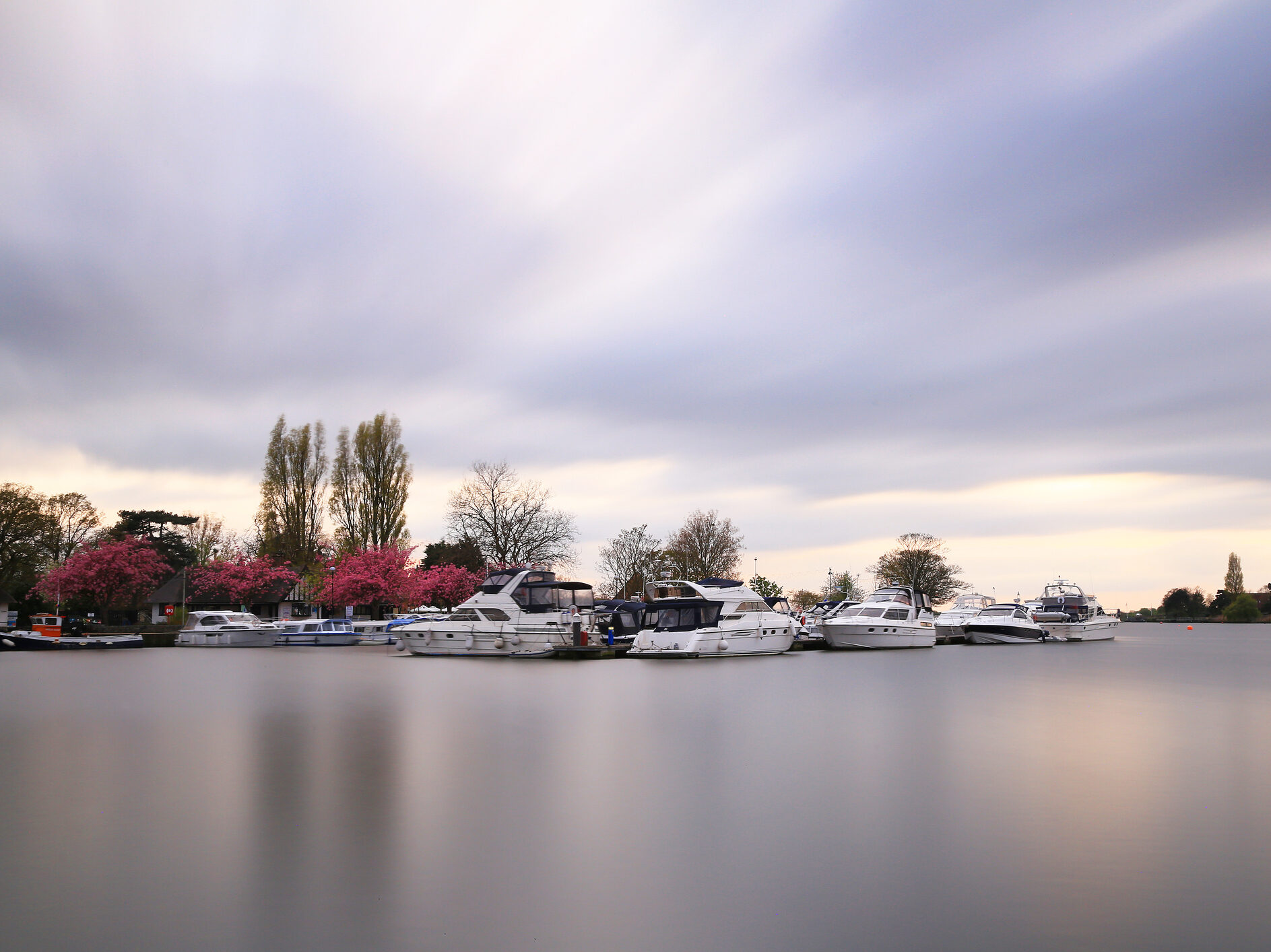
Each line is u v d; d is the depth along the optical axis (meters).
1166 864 10.58
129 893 9.52
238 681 35.81
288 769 16.03
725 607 53.94
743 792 14.21
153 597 93.12
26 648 64.06
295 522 80.00
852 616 62.12
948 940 8.37
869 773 15.79
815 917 8.91
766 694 29.95
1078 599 87.69
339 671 42.06
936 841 11.52
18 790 14.20
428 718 23.25
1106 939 8.43
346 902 9.27
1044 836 11.72
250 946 8.19
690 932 8.53
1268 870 10.38
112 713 24.42
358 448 80.25
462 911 9.05
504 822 12.29
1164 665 48.25
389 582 77.75
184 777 15.26
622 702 27.56
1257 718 23.91
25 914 8.92
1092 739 20.00
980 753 18.00
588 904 9.23
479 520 86.69
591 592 55.66
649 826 12.13
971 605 79.38
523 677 37.97
